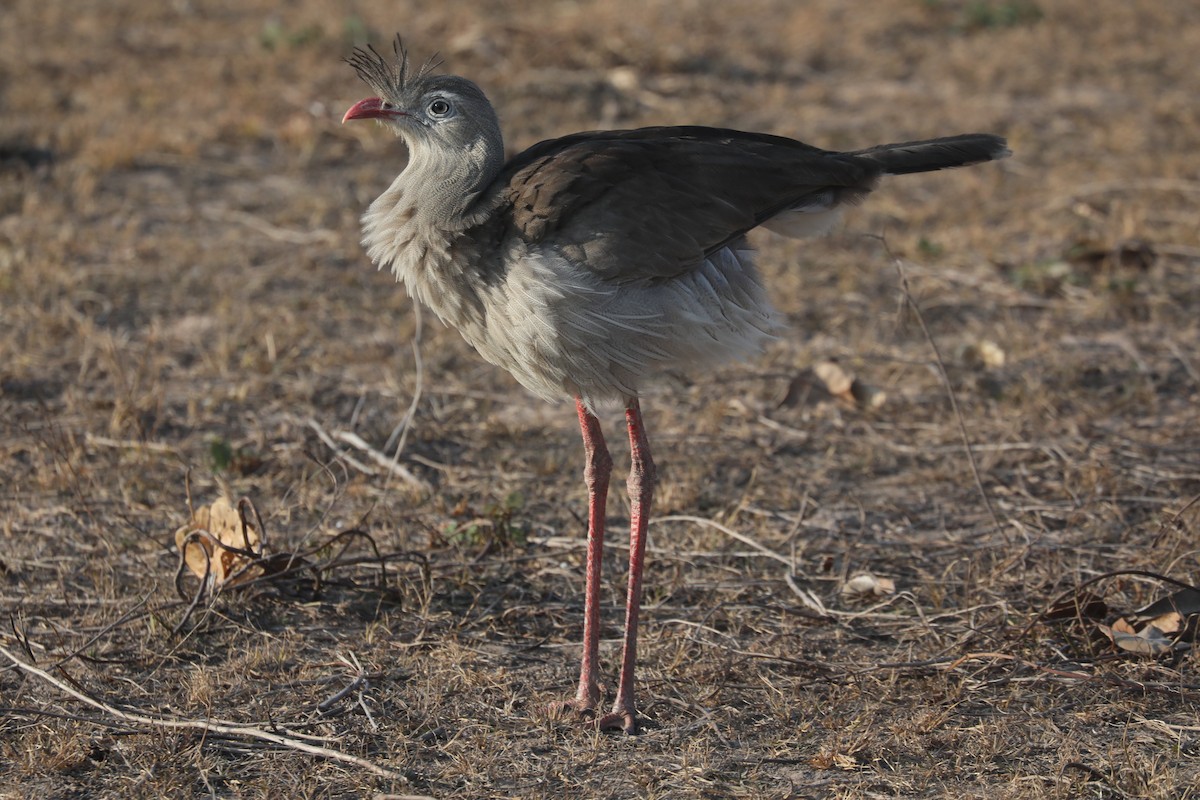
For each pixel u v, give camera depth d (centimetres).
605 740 766
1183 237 1554
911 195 1738
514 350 781
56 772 732
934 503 1055
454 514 1027
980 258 1530
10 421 1152
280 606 904
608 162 761
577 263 745
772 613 904
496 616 896
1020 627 857
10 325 1324
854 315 1400
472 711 794
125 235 1549
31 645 856
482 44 2195
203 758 743
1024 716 780
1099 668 826
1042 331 1353
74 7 2444
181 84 2058
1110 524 1003
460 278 773
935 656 841
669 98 2088
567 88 2073
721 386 1255
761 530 1012
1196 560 932
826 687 813
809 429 1179
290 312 1374
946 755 745
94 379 1236
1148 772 716
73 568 952
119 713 779
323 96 2011
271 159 1831
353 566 949
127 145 1791
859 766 736
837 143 1877
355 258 1527
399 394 1223
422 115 783
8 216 1598
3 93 1998
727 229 770
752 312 807
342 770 736
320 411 1198
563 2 2548
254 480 1077
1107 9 2562
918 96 2128
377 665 838
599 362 769
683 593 929
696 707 797
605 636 880
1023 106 2083
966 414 1194
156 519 1016
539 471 1106
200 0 2525
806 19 2466
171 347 1304
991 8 2525
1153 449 1121
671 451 1139
